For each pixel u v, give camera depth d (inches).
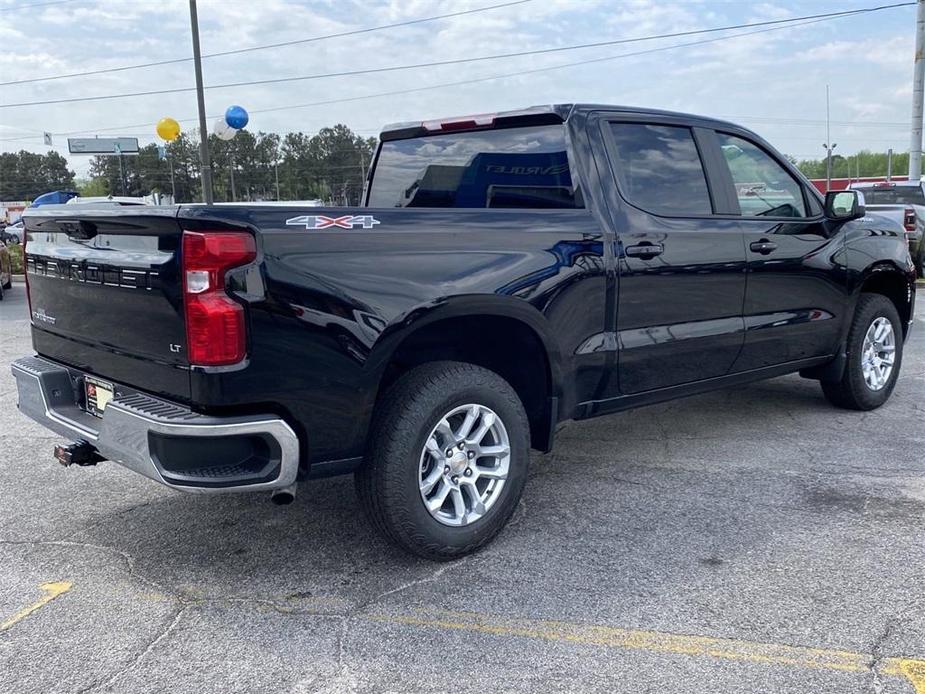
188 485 113.7
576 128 159.6
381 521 132.6
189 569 139.0
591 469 187.0
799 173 204.2
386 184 204.4
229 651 112.8
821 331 208.4
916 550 140.8
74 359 144.6
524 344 150.9
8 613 124.3
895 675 104.3
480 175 177.9
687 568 135.8
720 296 178.9
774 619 118.8
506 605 124.6
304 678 106.2
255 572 137.5
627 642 113.5
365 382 125.4
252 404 116.3
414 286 128.9
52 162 4547.2
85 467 193.5
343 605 125.6
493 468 144.0
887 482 174.6
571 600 125.8
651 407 242.4
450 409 134.3
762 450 198.7
